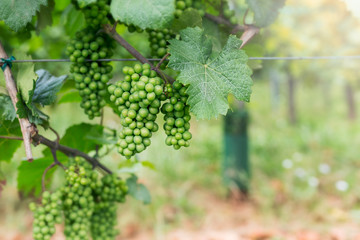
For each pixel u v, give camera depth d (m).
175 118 0.57
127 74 0.57
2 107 0.64
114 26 0.63
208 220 1.70
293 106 3.91
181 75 0.55
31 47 1.06
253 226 1.65
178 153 2.30
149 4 0.56
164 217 1.70
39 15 0.72
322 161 2.46
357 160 2.51
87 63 0.65
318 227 1.58
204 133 3.00
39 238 0.66
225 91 0.56
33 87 0.60
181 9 0.64
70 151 0.70
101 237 0.74
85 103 0.67
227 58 0.57
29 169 0.72
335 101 5.47
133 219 1.66
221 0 0.68
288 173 2.23
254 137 3.01
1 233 1.54
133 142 0.57
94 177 0.69
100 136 0.77
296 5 1.92
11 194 1.68
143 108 0.56
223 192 1.98
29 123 0.61
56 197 0.66
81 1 0.57
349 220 1.67
